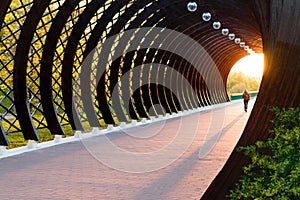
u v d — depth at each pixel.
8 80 19.53
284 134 3.37
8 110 12.62
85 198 7.04
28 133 12.81
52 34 13.16
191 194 7.18
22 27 12.02
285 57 4.98
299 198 2.90
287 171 3.16
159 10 18.27
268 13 5.70
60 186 7.95
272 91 5.02
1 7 9.54
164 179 8.44
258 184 3.17
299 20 4.89
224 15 19.28
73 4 12.77
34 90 20.02
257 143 3.47
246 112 31.47
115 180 8.41
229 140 14.70
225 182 5.19
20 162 10.70
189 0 16.11
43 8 11.64
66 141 14.61
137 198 6.98
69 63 14.59
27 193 7.44
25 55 12.20
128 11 16.09
